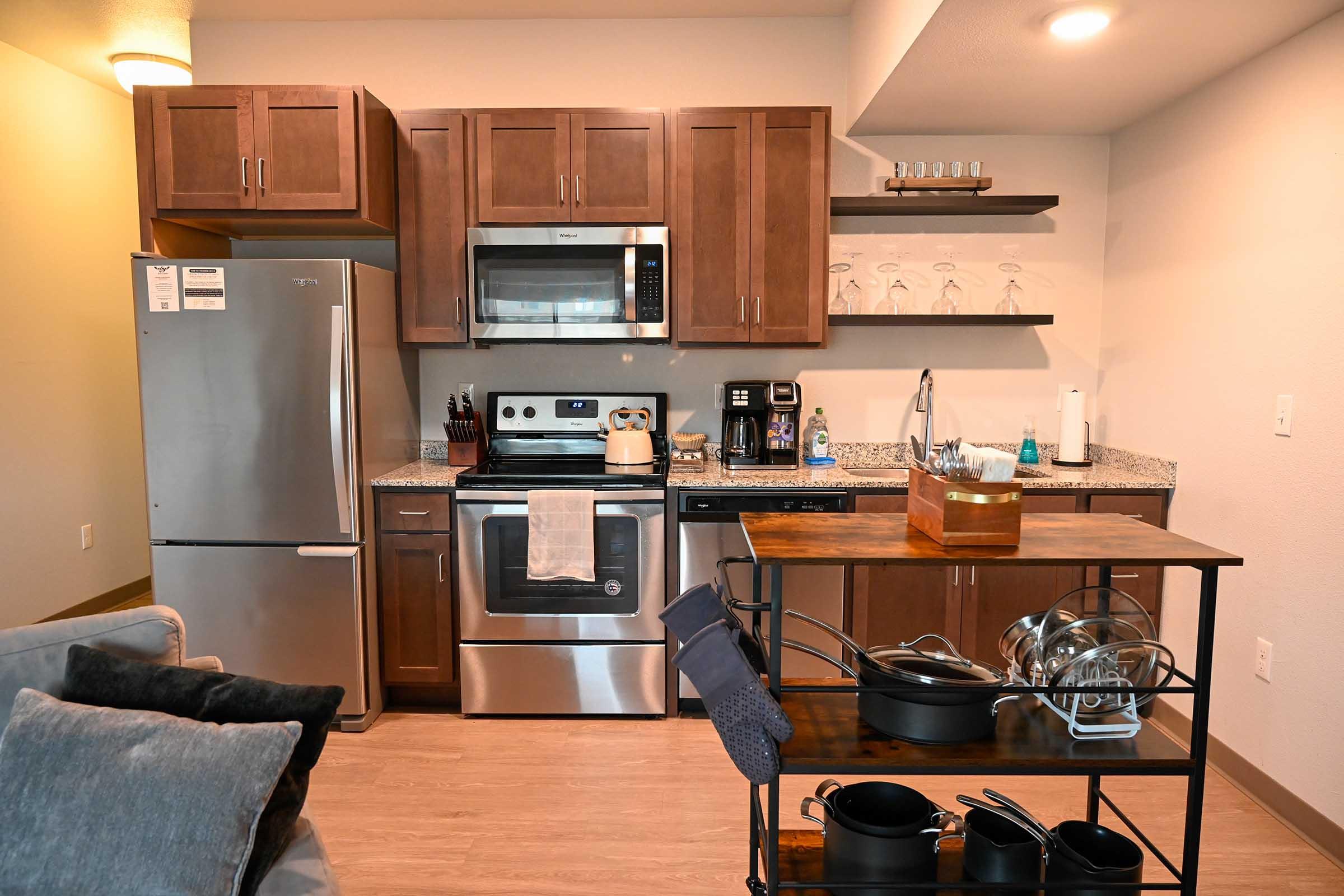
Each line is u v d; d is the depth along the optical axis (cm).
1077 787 257
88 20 335
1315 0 211
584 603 303
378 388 308
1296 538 235
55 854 117
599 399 346
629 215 314
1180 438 292
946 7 216
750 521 183
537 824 237
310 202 296
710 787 258
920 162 330
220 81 343
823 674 305
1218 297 271
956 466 161
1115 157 340
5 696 136
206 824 120
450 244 319
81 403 407
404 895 205
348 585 291
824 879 164
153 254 299
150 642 148
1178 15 221
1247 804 247
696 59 342
